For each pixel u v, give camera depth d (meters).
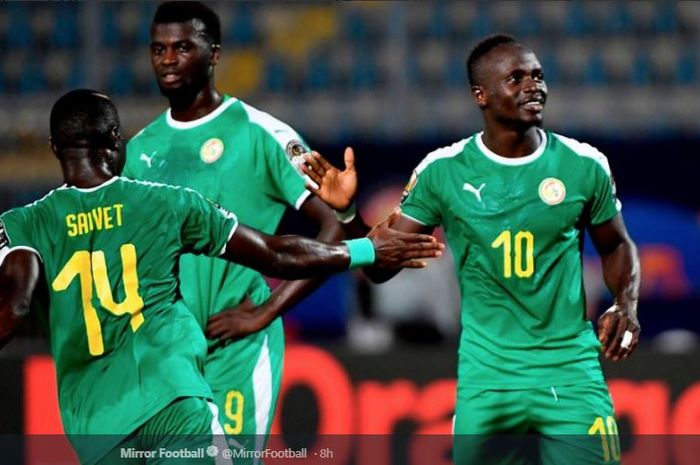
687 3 51.62
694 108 45.84
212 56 23.52
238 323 22.69
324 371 27.42
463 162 21.64
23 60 51.19
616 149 40.84
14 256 18.22
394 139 42.78
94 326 18.05
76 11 51.88
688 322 40.19
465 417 21.64
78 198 18.50
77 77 50.75
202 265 22.81
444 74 50.50
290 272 18.92
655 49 51.19
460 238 21.62
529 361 21.22
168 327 18.23
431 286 39.50
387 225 19.83
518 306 21.30
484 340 21.53
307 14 51.44
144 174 23.59
